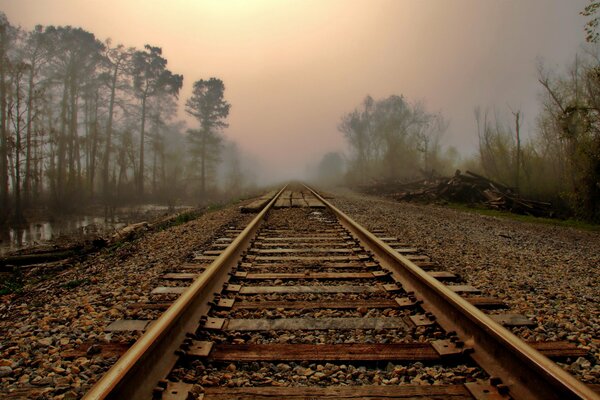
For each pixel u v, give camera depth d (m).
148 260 6.35
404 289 4.29
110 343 3.02
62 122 31.77
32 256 8.42
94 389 1.90
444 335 3.11
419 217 12.82
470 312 2.86
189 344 2.85
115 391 1.92
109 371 2.07
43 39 28.62
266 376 2.55
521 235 9.94
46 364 2.73
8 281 6.29
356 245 7.00
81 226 18.20
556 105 21.55
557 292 4.53
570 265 6.25
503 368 2.42
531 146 24.56
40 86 29.30
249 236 7.58
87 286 4.96
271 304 3.87
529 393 2.14
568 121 17.08
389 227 9.72
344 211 13.45
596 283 5.12
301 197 20.34
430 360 2.72
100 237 9.12
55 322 3.62
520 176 24.62
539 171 23.72
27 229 17.39
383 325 3.34
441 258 6.22
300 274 4.99
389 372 2.60
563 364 2.76
